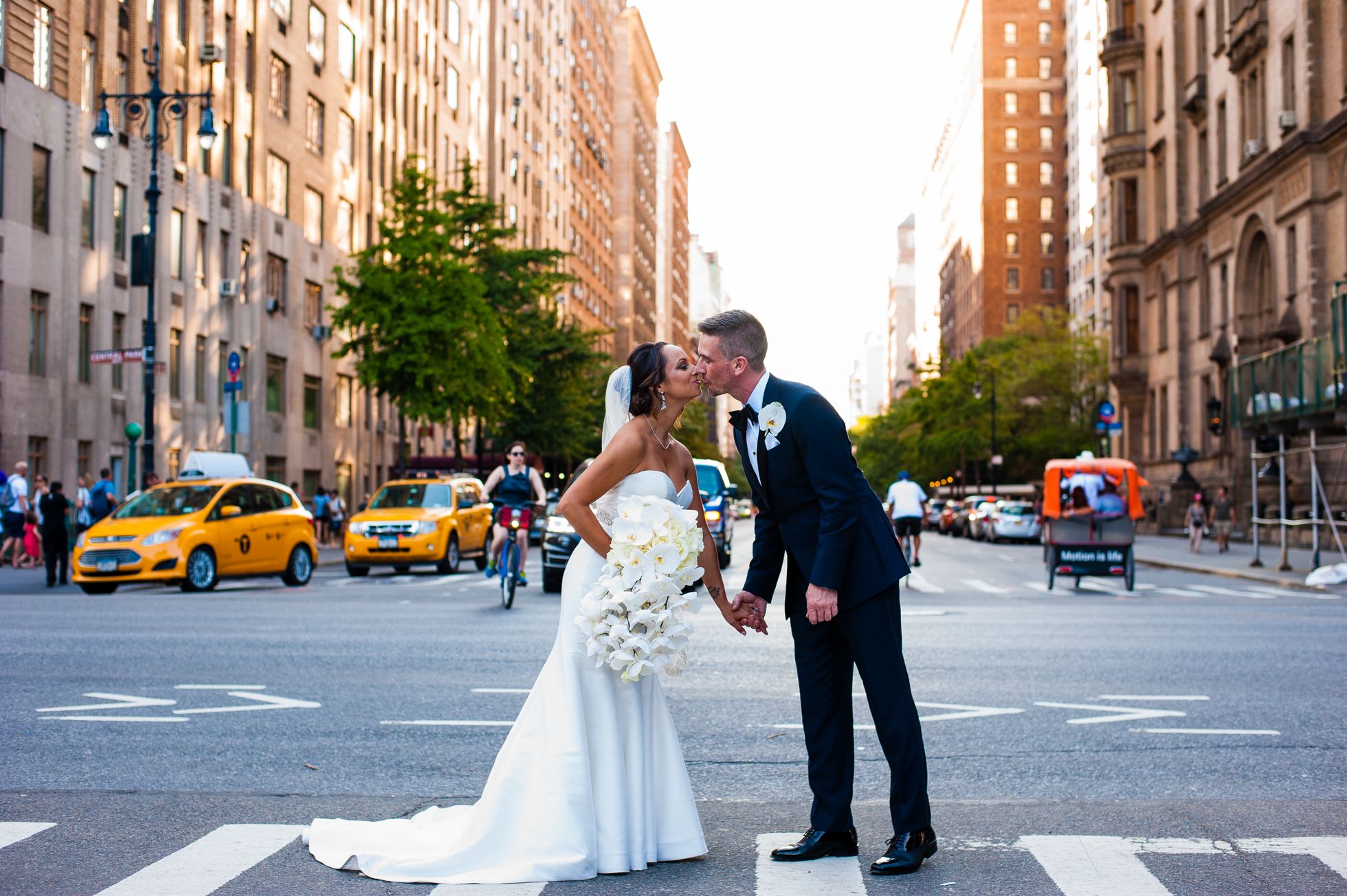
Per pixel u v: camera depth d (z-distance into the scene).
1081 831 4.82
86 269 29.00
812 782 4.55
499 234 36.53
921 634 12.11
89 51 29.53
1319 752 6.36
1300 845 4.57
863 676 4.44
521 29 70.62
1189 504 45.00
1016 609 15.45
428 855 4.32
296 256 40.38
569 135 83.25
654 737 4.52
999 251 108.88
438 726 7.02
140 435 23.66
